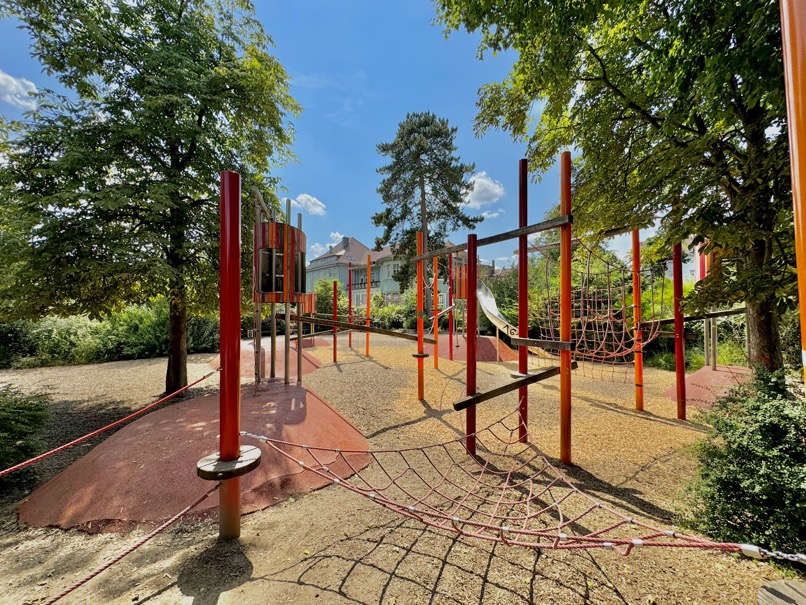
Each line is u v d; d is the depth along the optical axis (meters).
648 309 11.18
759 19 2.58
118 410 6.35
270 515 2.70
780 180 3.43
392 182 25.22
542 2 3.73
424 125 25.02
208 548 2.29
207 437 3.44
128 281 5.69
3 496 3.30
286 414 3.93
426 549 2.28
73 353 11.45
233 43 7.50
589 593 1.87
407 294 23.56
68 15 5.77
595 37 5.74
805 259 0.88
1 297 5.28
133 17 6.41
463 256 11.84
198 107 6.54
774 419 2.21
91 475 2.99
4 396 4.00
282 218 8.27
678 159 3.85
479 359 11.06
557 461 3.78
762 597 1.39
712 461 2.46
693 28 3.42
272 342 5.66
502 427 4.96
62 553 2.30
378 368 9.31
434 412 5.69
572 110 5.81
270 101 7.32
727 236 3.55
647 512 2.75
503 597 1.84
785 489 2.06
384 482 3.32
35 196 5.32
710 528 2.34
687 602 1.79
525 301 4.29
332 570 2.07
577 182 6.30
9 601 1.88
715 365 7.11
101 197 5.36
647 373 9.52
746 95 3.13
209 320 14.64
